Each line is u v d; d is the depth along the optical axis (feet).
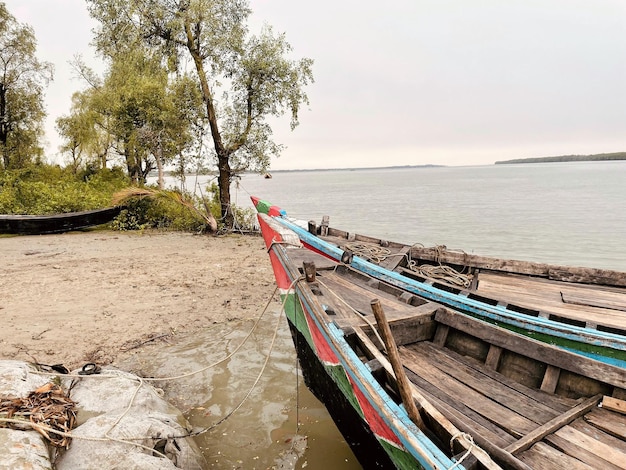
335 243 29.37
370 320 15.90
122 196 55.36
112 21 55.93
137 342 23.63
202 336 24.94
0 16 75.97
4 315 26.20
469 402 12.76
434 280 22.22
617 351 15.55
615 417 11.90
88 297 30.22
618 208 111.65
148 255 43.86
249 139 57.16
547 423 11.44
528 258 55.77
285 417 17.62
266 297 31.71
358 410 13.44
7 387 14.19
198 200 61.52
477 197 164.76
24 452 11.18
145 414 14.94
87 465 12.00
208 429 16.69
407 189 253.65
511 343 14.35
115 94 67.92
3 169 79.15
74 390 15.78
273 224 25.35
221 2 54.34
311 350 18.02
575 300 20.35
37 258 41.27
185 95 52.34
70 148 90.53
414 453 9.60
